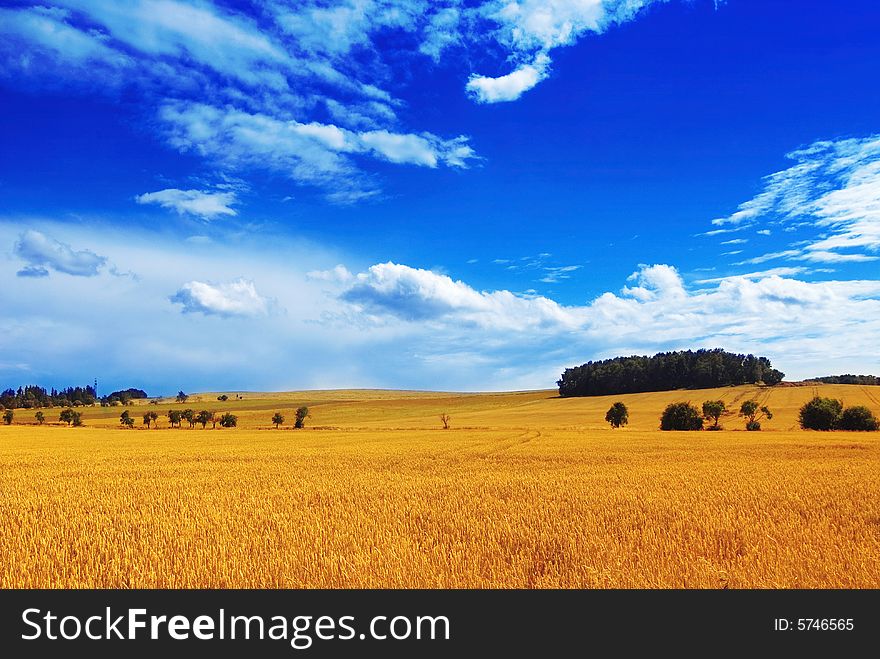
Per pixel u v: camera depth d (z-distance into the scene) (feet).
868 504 56.54
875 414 329.93
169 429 334.44
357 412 474.90
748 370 511.40
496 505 56.90
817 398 285.64
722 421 338.75
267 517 50.70
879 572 33.14
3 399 618.85
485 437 210.59
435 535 43.14
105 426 382.63
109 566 35.86
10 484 82.79
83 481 86.07
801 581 31.94
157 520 49.70
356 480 82.53
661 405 427.33
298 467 106.11
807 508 54.60
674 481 77.00
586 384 552.41
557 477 83.35
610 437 206.39
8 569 35.81
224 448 169.17
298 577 33.27
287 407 523.70
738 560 35.81
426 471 95.50
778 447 150.51
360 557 35.73
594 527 44.86
